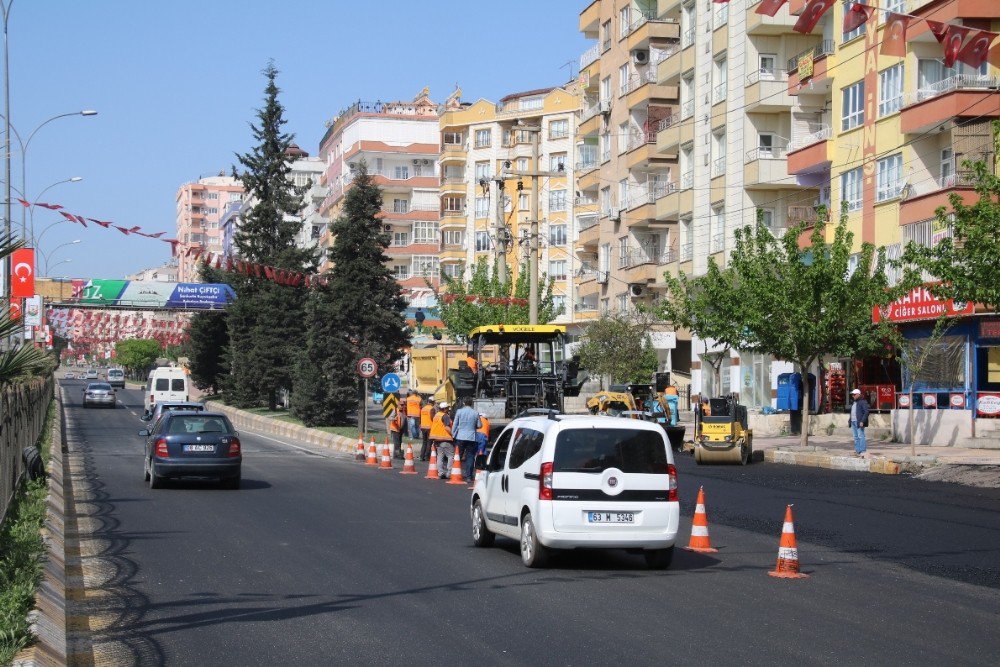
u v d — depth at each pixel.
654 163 58.66
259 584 11.96
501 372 31.48
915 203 35.97
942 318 30.19
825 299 32.88
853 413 30.47
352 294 47.38
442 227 91.94
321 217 112.31
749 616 10.29
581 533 12.86
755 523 17.88
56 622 9.16
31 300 39.72
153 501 20.61
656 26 57.84
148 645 9.12
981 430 32.53
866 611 10.58
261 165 70.69
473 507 15.45
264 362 63.97
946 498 21.52
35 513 14.34
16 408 17.03
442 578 12.43
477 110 90.38
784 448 34.38
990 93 34.03
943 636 9.47
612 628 9.73
